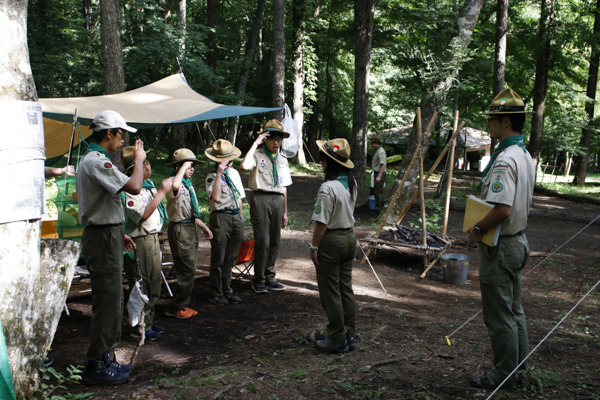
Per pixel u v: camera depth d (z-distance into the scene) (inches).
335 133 1428.4
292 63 944.9
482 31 802.8
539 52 765.3
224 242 205.2
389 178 877.8
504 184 112.8
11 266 100.5
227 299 212.4
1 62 99.3
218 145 201.8
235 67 980.6
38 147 105.7
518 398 115.3
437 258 273.1
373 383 125.7
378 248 291.6
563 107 864.3
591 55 797.9
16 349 101.7
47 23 709.3
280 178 226.2
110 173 121.9
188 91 335.9
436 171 1023.6
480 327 177.8
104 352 129.6
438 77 421.7
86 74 732.7
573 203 651.5
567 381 125.8
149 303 167.5
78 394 118.2
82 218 125.4
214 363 146.0
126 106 278.4
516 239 117.2
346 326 151.0
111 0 370.6
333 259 142.5
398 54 847.7
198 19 1034.7
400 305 211.2
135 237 162.9
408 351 149.6
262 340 165.3
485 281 119.2
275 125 216.1
